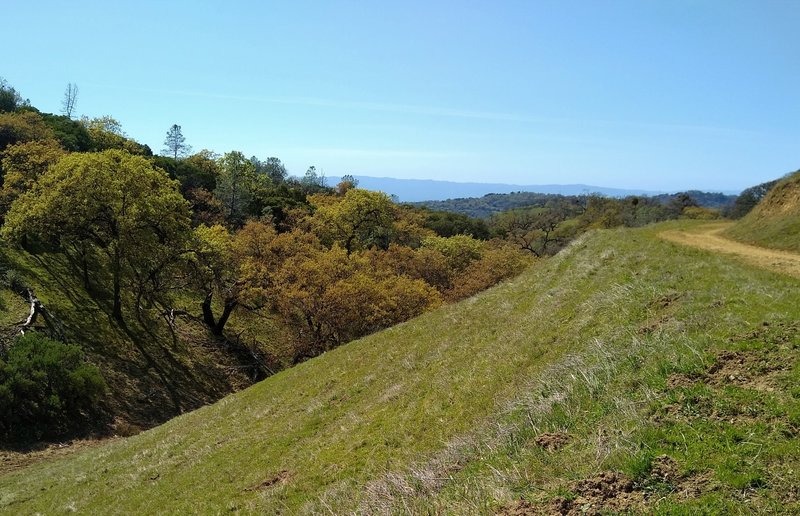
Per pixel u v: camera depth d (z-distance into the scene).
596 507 5.94
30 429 28.84
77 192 40.97
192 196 84.44
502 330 18.55
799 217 26.33
